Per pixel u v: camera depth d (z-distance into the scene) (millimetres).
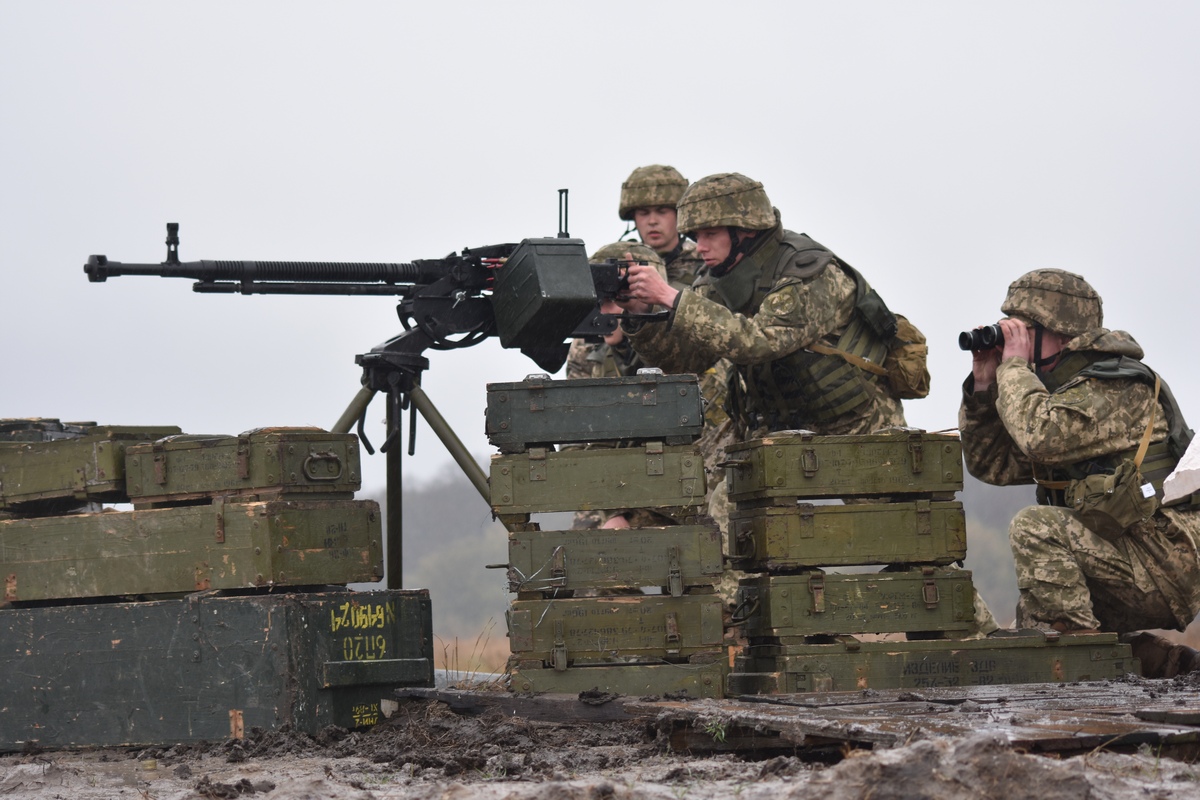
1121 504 7527
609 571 6672
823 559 7031
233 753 6027
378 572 6855
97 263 7117
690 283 10656
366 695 6668
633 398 6715
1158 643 8016
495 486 6672
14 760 6527
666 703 5777
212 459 6664
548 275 7562
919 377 8586
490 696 6492
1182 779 3998
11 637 6898
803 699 5812
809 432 7125
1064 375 7914
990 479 8523
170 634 6555
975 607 7566
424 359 7852
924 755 3643
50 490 7145
